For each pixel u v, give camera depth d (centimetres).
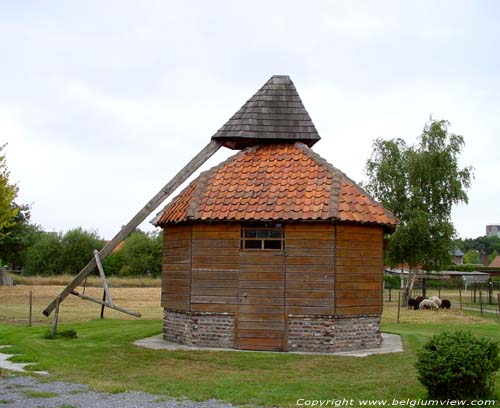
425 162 4788
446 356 1170
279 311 1892
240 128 2131
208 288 1948
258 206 1925
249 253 1927
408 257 4781
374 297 1975
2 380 1387
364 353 1844
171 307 2061
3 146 3180
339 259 1881
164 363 1645
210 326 1948
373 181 5066
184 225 2017
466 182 4903
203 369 1561
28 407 1119
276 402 1175
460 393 1177
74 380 1392
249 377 1454
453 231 4734
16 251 6381
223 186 2028
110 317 3244
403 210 4847
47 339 2081
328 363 1656
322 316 1867
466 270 9638
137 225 2117
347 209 1892
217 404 1159
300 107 2177
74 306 4028
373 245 1988
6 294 4797
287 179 2006
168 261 2109
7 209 3225
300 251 1892
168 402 1171
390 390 1289
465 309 4622
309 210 1884
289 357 1747
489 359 1182
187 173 2133
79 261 7981
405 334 2384
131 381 1388
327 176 1986
